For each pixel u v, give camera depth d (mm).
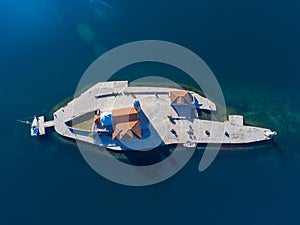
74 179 77938
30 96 83438
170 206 74812
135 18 87562
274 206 74250
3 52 86938
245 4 88125
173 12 88000
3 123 82062
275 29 85875
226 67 83125
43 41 87188
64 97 82750
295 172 76500
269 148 77875
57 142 80188
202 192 75500
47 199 77000
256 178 76312
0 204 77312
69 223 75188
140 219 74312
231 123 79188
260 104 80500
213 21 87000
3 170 79562
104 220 74750
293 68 82812
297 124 79062
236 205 74438
